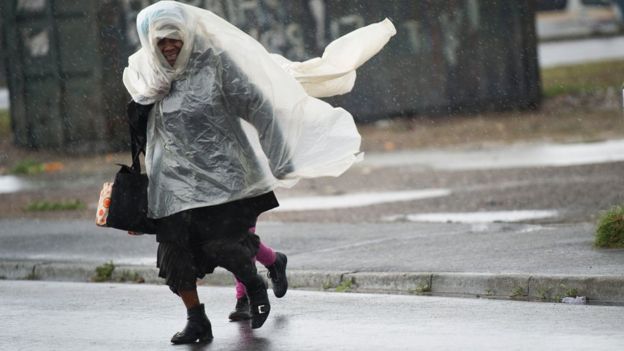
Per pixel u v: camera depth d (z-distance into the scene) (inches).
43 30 2736.2
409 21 2829.7
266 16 2785.4
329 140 856.3
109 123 2694.4
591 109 2785.4
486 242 1210.6
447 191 1750.7
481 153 2230.6
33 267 1282.0
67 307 1059.9
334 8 2787.9
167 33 813.9
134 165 852.0
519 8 2861.7
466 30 2854.3
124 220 836.6
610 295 952.3
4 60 2807.6
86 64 2696.9
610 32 4202.8
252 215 853.8
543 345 789.9
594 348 772.0
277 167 844.0
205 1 2763.3
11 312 1043.9
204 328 871.1
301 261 1182.9
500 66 2869.1
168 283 858.8
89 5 2677.2
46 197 2030.0
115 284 1200.8
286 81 845.2
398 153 2362.2
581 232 1231.5
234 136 837.8
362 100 2827.3
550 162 1988.2
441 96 2847.0
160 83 831.7
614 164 1877.5
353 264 1142.3
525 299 984.3
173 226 838.5
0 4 2783.0
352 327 895.7
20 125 2810.0
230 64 833.5
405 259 1146.0
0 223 1659.7
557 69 3499.0
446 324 885.2
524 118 2753.4
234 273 858.1
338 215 1577.3
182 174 835.4
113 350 856.9
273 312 981.8
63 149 2736.2
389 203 1668.3
